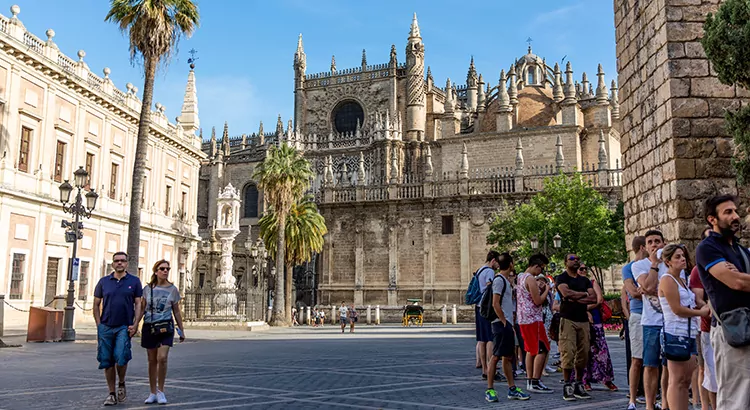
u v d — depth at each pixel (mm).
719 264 6164
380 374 14781
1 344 21391
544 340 11727
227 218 43219
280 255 48125
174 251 52875
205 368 16234
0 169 33000
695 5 13047
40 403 10039
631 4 15180
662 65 13281
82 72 40781
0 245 32875
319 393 11375
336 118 81938
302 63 83375
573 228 43625
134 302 10148
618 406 10188
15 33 34438
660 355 9117
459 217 58781
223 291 41219
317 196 69438
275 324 47594
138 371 15141
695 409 9922
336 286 62688
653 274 9188
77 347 22062
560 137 62875
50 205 37000
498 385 12688
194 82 60344
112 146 43969
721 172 12602
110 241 43469
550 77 83562
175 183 53781
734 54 10586
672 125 12789
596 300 11047
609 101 68250
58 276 37938
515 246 50656
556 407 9961
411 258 60281
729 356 6141
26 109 35062
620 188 53969
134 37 28469
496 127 68312
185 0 29125
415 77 76250
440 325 51688
